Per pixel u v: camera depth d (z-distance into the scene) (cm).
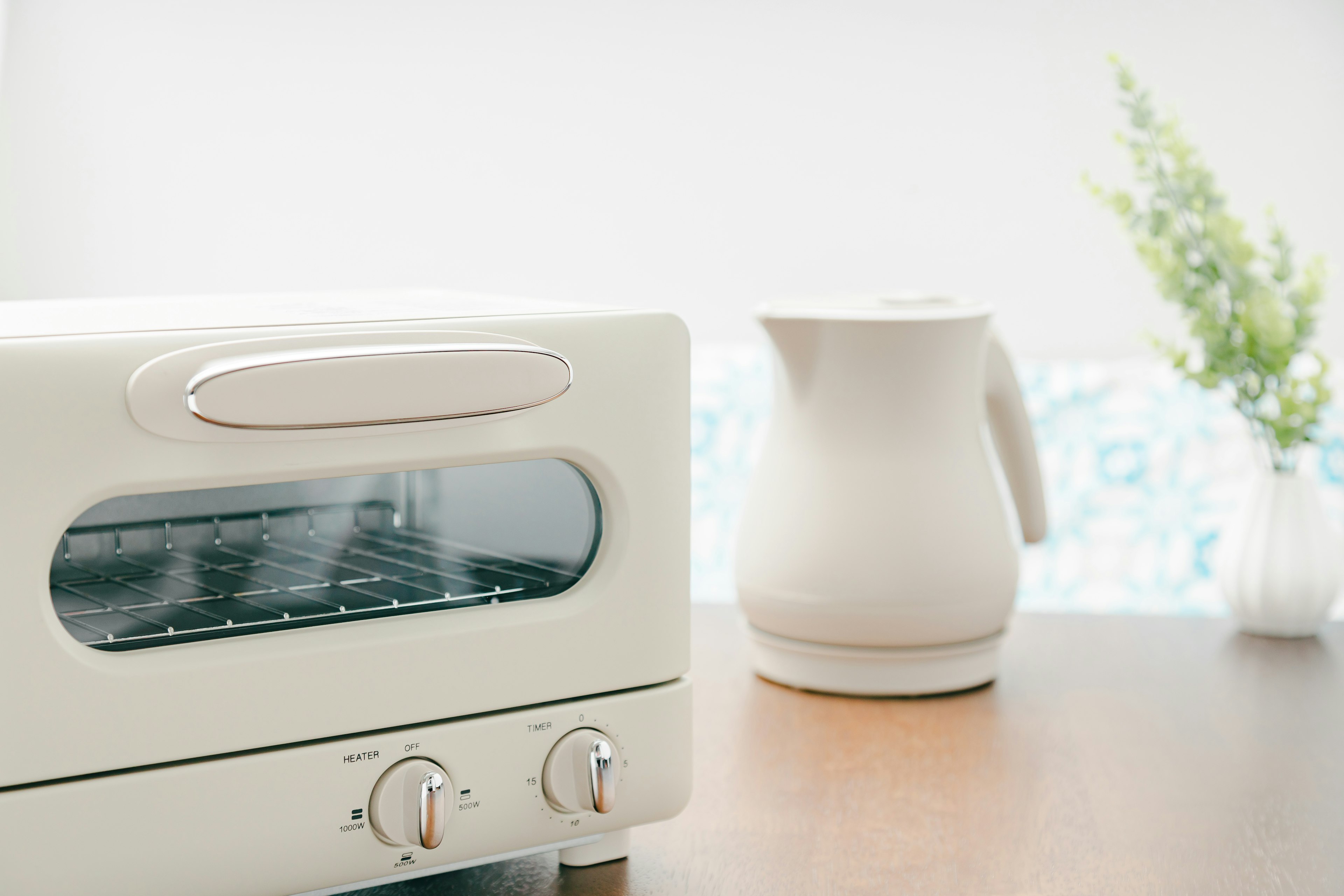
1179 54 179
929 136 184
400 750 42
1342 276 180
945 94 183
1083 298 187
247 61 177
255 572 44
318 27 178
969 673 76
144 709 38
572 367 44
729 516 164
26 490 35
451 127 183
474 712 44
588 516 47
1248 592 88
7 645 36
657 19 181
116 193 177
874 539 73
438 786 42
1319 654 85
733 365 169
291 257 184
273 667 40
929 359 71
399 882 50
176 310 47
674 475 47
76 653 37
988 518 74
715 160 185
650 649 47
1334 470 154
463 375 40
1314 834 55
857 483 73
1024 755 65
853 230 188
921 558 72
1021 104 182
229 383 36
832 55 183
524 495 46
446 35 180
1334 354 182
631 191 186
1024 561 163
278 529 44
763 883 50
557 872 51
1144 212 104
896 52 182
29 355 35
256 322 41
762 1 181
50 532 36
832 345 72
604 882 50
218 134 178
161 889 39
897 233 187
